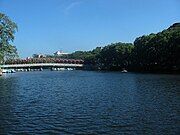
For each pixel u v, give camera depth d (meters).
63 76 172.00
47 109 55.97
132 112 51.31
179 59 167.38
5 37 150.62
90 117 48.22
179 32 173.88
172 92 75.31
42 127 42.41
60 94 79.38
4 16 149.00
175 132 38.84
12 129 41.53
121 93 77.06
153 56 185.38
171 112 50.41
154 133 38.53
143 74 165.62
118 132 39.28
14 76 175.88
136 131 39.56
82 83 115.56
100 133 39.03
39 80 137.00
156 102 60.44
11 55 156.50
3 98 71.31
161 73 168.88
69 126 42.72
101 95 74.38
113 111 52.62
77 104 61.06
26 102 64.69
